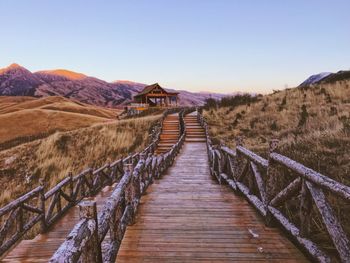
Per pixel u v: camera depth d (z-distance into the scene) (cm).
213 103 3497
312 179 344
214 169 1055
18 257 504
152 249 410
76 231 227
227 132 2005
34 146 2312
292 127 1582
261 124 1917
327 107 1839
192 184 911
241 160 752
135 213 558
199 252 399
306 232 383
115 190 416
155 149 2117
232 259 378
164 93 6062
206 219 535
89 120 7275
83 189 916
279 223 470
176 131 2719
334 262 367
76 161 2133
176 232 473
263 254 390
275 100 2614
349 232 415
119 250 407
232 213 570
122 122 2970
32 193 612
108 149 2344
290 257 381
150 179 916
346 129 988
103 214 322
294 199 559
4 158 2144
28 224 602
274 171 488
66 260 184
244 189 659
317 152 807
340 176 607
